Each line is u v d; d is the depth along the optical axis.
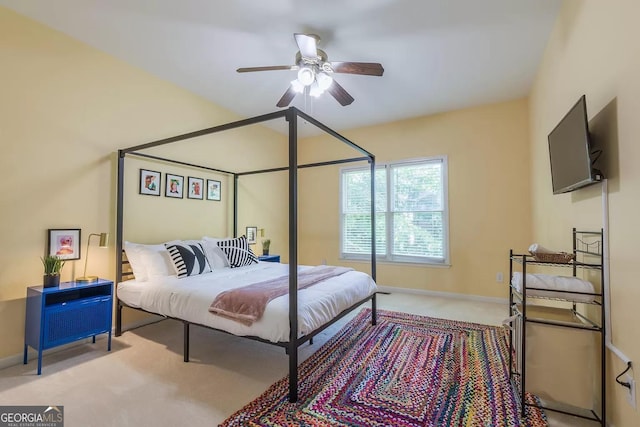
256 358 2.40
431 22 2.42
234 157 4.38
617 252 1.48
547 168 2.91
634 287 1.33
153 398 1.84
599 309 1.67
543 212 3.11
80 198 2.68
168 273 2.91
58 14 2.34
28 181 2.38
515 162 3.94
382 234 4.82
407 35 2.59
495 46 2.76
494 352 2.47
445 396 1.85
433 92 3.70
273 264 3.73
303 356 2.42
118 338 2.80
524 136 3.89
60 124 2.56
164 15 2.35
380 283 4.80
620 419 1.45
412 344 2.64
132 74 3.09
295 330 1.85
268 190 5.04
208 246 3.39
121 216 2.89
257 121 2.14
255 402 1.80
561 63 2.33
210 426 1.59
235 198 4.35
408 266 4.58
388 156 4.77
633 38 1.32
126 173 3.05
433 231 4.45
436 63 3.04
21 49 2.34
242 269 3.33
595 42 1.71
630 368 1.35
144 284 2.69
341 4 2.22
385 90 3.64
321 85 2.57
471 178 4.19
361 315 3.48
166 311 2.43
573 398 1.62
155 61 3.02
